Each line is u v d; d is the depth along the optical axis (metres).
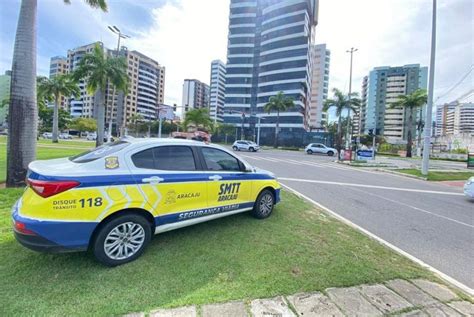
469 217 6.98
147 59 94.56
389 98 77.06
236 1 91.38
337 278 3.28
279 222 5.33
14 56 7.10
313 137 60.25
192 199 4.11
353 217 6.46
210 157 4.53
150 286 2.95
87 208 3.10
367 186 11.41
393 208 7.55
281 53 80.94
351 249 4.20
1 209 5.24
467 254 4.48
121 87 24.98
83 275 3.09
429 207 7.96
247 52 90.44
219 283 3.07
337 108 45.06
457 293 3.13
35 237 2.87
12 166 7.09
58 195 2.94
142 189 3.52
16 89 7.07
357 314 2.65
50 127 71.56
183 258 3.62
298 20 78.25
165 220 3.80
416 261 3.99
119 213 3.39
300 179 12.42
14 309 2.47
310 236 4.66
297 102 77.94
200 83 130.50
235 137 77.12
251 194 5.20
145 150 3.76
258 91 87.25
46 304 2.56
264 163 19.62
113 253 3.34
